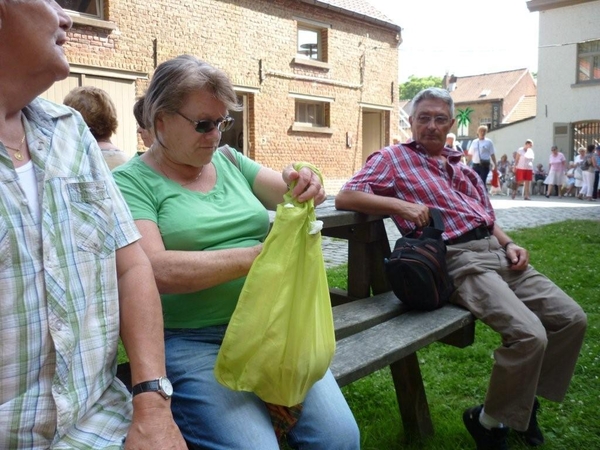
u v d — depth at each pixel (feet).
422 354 13.10
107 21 35.99
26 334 4.41
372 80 57.36
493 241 10.43
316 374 5.69
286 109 49.11
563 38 76.64
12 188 4.49
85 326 4.84
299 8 49.01
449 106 10.88
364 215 10.43
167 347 6.38
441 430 9.97
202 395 5.83
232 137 47.70
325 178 53.52
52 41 4.72
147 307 5.30
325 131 52.65
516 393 8.71
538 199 65.77
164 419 4.97
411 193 10.64
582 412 10.52
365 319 8.98
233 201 6.98
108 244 5.08
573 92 76.79
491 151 53.26
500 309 9.12
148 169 6.66
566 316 9.38
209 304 6.48
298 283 5.65
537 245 26.18
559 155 69.41
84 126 5.42
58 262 4.61
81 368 4.77
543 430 10.08
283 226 5.72
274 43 47.32
